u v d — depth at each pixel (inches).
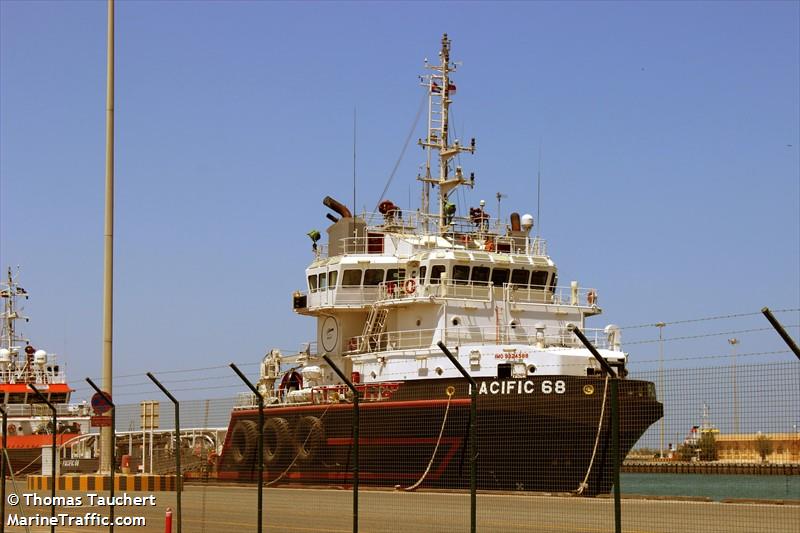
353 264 2167.8
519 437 1742.1
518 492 1669.5
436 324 2022.6
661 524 1237.7
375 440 1925.4
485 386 1793.8
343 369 2187.5
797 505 1433.3
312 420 2048.5
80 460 2501.2
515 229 2269.9
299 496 1688.0
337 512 1445.6
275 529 1299.2
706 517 1283.2
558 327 2078.0
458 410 1807.3
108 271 1831.9
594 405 1676.9
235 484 2038.6
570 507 1424.7
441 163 2299.5
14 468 2694.4
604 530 1209.4
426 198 2304.4
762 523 1215.6
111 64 1871.3
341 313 2213.3
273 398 2292.1
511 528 1239.5
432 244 2182.6
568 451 1697.8
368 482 1930.4
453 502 1520.7
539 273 2118.6
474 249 2201.0
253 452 2215.8
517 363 1831.9
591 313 2128.4
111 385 1814.7
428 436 1841.8
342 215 2315.5
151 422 1785.2
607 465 1662.2
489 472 1766.7
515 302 2065.7
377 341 2092.8
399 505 1497.3
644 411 1621.6
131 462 2495.1
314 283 2260.1
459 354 1897.1
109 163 1847.9
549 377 1728.6
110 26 1878.7
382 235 2251.5
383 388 1963.6
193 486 2017.7
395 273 2161.7
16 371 2989.7
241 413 2284.7
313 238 2354.8
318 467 2028.8
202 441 2395.4
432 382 1887.3
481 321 2036.2
